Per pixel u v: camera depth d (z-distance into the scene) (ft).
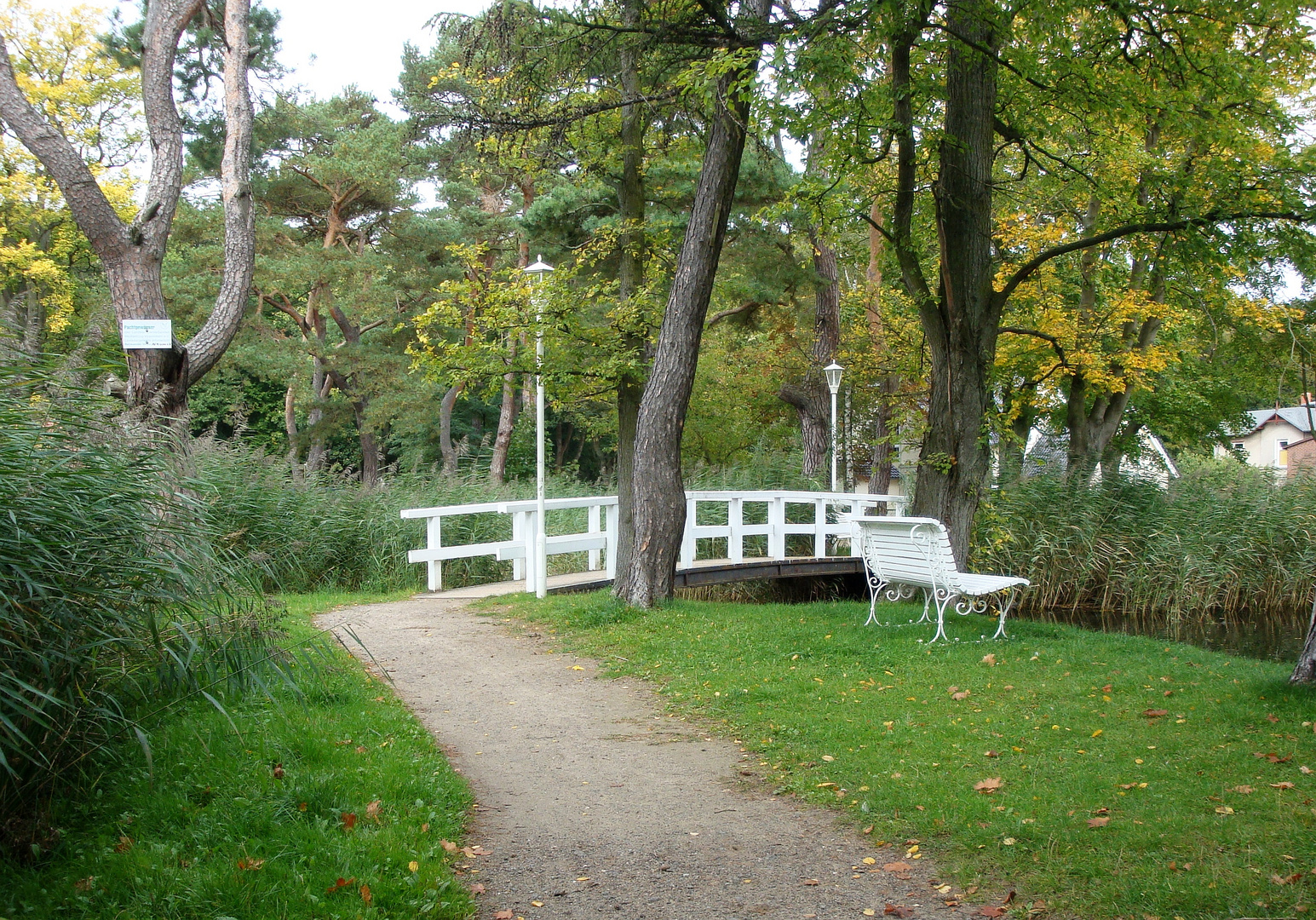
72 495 15.23
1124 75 37.60
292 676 22.56
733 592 58.13
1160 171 41.24
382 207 103.91
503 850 15.03
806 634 31.17
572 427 156.66
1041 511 58.29
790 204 39.34
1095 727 20.43
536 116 39.09
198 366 39.81
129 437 17.81
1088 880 13.09
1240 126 39.88
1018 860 13.84
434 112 41.88
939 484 38.65
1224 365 62.34
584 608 36.19
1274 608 58.95
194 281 90.84
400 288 105.40
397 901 12.53
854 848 14.90
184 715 18.70
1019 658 27.61
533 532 43.70
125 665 16.52
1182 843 13.93
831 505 71.82
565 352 40.16
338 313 114.62
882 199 44.80
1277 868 13.00
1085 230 51.75
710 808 16.90
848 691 24.34
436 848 14.25
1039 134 42.78
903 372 70.90
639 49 36.86
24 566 13.83
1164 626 52.80
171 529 17.04
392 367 105.70
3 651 13.78
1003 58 37.04
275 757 17.39
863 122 33.50
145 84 38.32
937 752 18.98
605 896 13.33
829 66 30.58
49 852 13.53
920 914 12.52
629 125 40.63
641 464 37.17
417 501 51.75
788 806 16.88
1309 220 34.68
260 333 102.47
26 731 14.14
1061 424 76.18
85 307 89.61
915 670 26.23
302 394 105.19
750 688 24.88
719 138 35.78
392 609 39.19
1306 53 38.45
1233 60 37.50
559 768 19.24
